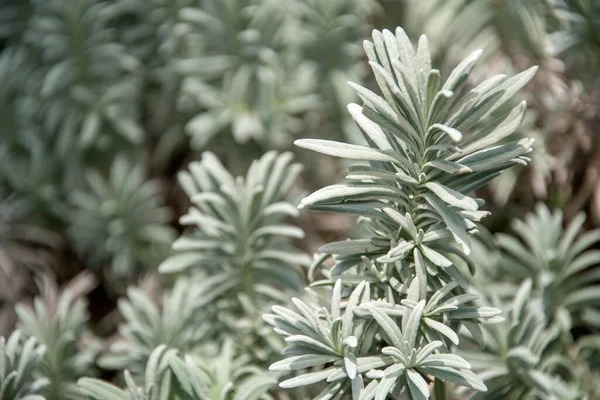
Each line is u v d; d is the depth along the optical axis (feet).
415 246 2.26
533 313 2.68
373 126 2.27
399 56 2.20
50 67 4.07
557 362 2.79
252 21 3.60
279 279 2.79
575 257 3.33
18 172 3.96
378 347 2.38
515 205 3.53
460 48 3.74
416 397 2.17
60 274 4.01
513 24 3.56
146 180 4.21
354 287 2.33
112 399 2.39
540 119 3.37
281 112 3.77
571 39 3.03
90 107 3.97
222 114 3.65
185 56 4.00
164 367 2.42
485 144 2.19
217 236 2.79
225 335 2.79
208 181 2.83
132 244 3.76
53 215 4.07
